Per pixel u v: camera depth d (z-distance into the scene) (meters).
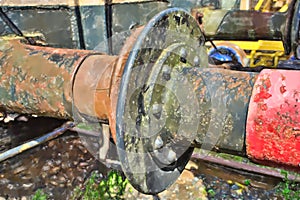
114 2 3.75
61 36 3.79
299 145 1.68
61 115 2.42
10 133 4.82
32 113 2.59
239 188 4.18
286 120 1.68
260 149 1.80
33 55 2.47
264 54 5.12
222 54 5.32
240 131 1.85
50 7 3.67
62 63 2.33
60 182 4.30
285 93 1.72
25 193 4.14
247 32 3.91
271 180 4.21
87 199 4.02
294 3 3.31
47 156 4.70
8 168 4.47
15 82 2.46
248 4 4.69
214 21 4.09
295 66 4.98
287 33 3.44
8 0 3.55
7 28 3.60
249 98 1.84
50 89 2.31
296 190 4.07
